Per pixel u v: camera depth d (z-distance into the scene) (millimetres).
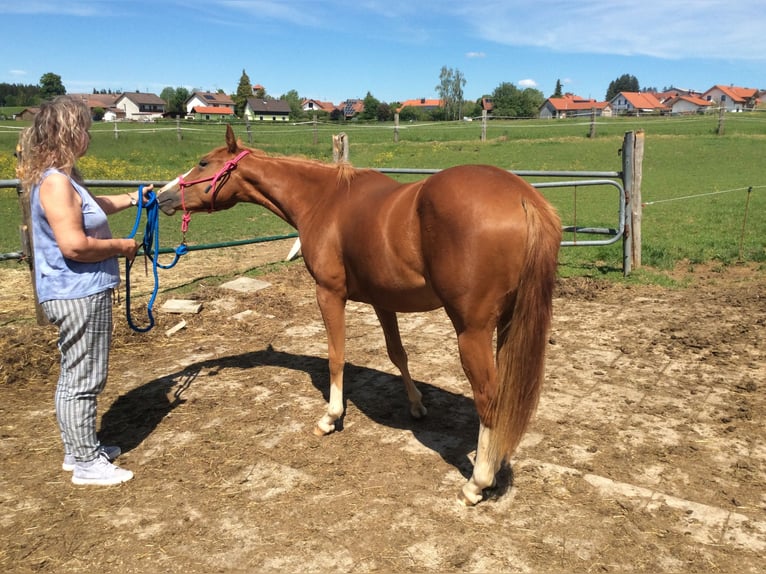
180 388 4328
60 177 2709
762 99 107938
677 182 15297
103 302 2971
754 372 4328
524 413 2562
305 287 7047
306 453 3363
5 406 4035
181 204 3783
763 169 16953
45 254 2855
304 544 2576
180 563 2484
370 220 2979
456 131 30094
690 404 3865
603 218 11297
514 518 2719
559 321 5645
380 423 3729
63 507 2889
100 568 2467
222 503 2895
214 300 6449
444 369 4621
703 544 2521
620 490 2916
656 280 6879
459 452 3342
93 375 3023
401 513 2773
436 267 2639
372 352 5012
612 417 3707
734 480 2994
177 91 101500
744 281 6727
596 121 31516
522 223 2475
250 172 3670
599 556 2459
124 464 3287
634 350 4832
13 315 5906
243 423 3750
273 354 5020
